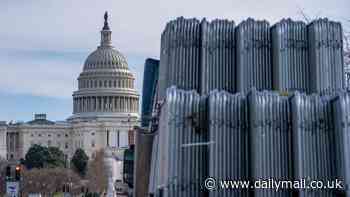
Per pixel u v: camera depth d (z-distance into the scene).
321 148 33.72
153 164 39.69
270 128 33.66
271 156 33.44
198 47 37.56
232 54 37.44
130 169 54.22
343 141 33.22
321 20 37.22
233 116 34.09
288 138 33.84
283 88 36.47
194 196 33.66
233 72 37.31
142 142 42.69
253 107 33.69
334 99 34.03
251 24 37.28
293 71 36.81
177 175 33.62
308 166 33.44
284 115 33.94
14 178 84.81
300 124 33.59
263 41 37.22
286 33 37.06
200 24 37.91
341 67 37.12
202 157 34.03
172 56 37.38
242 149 33.97
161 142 35.53
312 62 36.84
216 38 37.44
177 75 37.25
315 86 36.62
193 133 34.09
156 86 43.94
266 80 36.97
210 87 36.88
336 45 37.12
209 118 33.94
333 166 33.62
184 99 34.38
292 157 33.62
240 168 33.66
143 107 46.44
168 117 34.06
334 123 34.03
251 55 36.97
